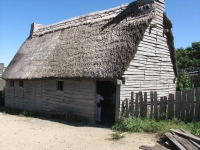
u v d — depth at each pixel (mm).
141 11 11250
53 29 17312
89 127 10156
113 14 13195
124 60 9531
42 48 15820
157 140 7328
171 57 12945
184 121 8750
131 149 6727
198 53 29766
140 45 10586
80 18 15516
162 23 11961
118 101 9719
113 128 9570
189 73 17234
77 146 7262
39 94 14727
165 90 12547
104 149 6871
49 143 7715
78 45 12773
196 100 8633
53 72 12461
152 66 11469
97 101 11055
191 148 6176
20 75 15281
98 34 12258
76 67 11312
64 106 12586
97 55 10891
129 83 10102
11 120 12680
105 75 9664
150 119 9086
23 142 7934
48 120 12391
